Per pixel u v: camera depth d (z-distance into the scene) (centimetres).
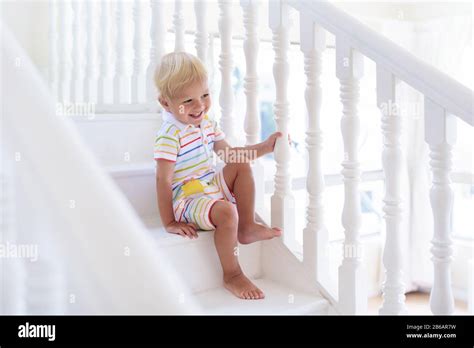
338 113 331
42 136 60
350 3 350
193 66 147
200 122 153
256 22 157
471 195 338
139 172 161
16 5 220
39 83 64
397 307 125
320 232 142
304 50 140
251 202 148
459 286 340
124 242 60
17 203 61
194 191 147
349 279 133
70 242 59
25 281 63
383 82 122
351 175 132
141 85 199
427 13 365
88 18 211
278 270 152
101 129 172
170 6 252
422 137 344
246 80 159
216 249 142
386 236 126
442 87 110
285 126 151
